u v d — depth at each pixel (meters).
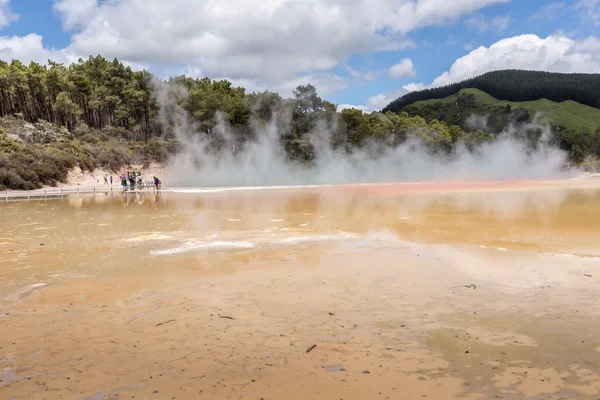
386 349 4.91
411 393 3.88
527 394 3.83
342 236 13.45
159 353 4.88
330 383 4.09
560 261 9.61
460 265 9.30
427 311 6.29
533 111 181.88
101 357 4.78
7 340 5.33
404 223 16.31
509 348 4.89
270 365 4.52
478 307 6.44
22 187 43.47
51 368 4.51
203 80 90.50
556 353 4.73
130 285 7.99
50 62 83.75
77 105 74.12
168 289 7.68
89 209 23.72
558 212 19.50
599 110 187.88
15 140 52.97
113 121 79.12
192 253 11.04
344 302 6.78
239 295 7.23
